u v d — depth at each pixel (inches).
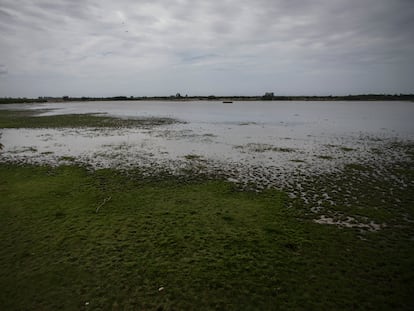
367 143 1072.2
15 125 1583.4
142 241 352.5
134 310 238.5
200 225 399.2
